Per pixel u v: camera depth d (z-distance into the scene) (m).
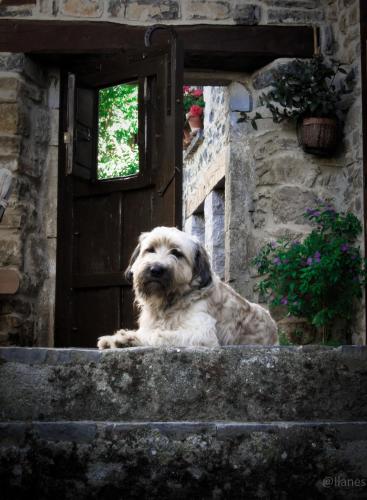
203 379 3.80
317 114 7.91
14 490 3.53
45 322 8.05
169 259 5.11
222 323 5.33
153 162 7.32
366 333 7.42
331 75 8.01
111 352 3.83
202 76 8.49
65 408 3.78
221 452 3.54
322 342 7.74
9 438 3.56
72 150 7.74
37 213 8.14
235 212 8.23
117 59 7.67
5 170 4.72
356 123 7.86
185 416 3.78
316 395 3.82
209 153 10.90
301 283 7.75
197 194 11.84
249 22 8.19
